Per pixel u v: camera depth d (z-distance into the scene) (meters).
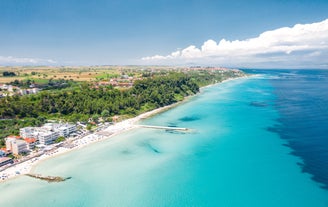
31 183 102.06
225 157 120.81
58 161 122.25
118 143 146.25
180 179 102.25
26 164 118.56
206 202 86.50
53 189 97.19
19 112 188.12
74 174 108.62
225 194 90.56
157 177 104.44
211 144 139.25
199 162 116.94
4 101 197.75
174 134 160.12
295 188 91.69
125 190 95.38
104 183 100.69
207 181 99.75
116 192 94.12
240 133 156.25
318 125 163.62
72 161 122.06
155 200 88.69
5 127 164.00
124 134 163.25
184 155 125.75
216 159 119.12
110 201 88.75
